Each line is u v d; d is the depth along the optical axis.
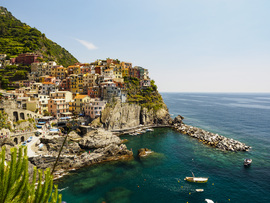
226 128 126.94
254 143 92.12
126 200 44.97
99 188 49.38
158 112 140.00
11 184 10.23
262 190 50.16
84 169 59.59
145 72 187.88
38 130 78.12
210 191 49.47
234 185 52.53
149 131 117.81
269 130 121.00
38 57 154.12
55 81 135.12
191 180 54.16
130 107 124.56
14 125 71.88
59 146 67.56
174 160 69.31
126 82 143.75
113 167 61.84
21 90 111.06
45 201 11.70
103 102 111.12
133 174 57.69
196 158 71.50
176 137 102.88
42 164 55.72
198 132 107.31
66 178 53.69
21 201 10.80
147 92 149.75
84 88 136.00
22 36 186.88
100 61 177.62
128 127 120.12
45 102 104.25
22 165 11.06
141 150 75.06
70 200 43.81
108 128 108.94
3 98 88.25
